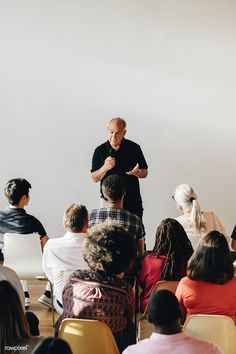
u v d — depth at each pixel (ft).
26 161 24.64
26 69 24.29
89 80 24.38
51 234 24.94
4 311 9.62
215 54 24.34
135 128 24.57
